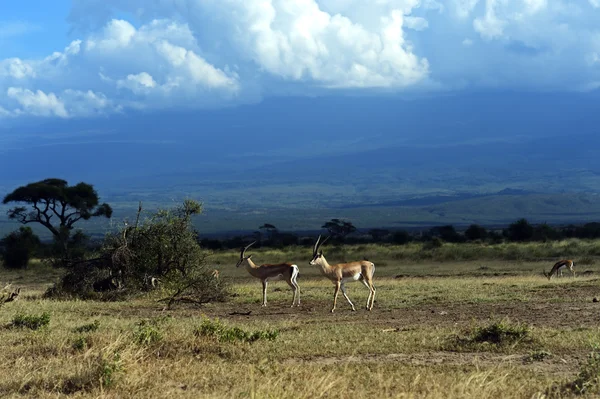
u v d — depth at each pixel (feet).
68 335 45.39
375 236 282.36
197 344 41.60
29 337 44.88
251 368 33.63
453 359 38.91
